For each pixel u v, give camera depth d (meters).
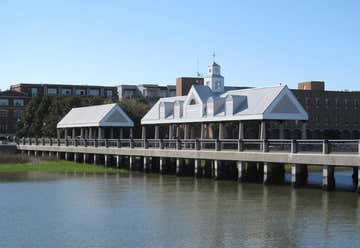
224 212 34.25
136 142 66.44
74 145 82.38
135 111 102.00
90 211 35.41
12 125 155.25
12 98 155.38
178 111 70.06
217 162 52.78
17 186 50.16
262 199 39.22
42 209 36.38
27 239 27.47
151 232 28.77
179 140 58.09
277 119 54.59
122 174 62.62
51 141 90.12
